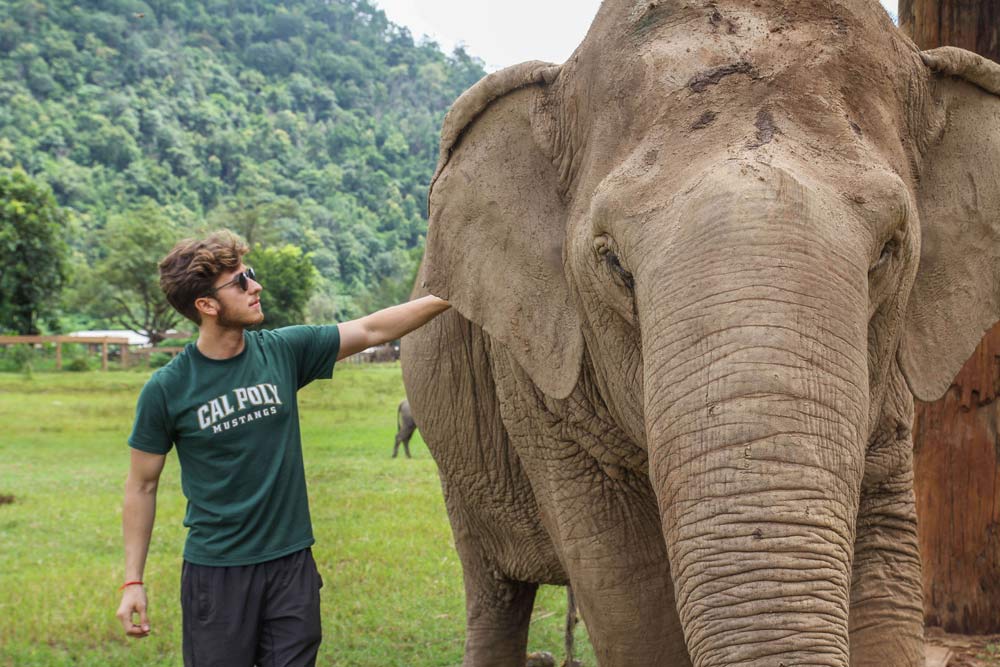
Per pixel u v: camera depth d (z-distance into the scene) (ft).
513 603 16.29
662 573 11.53
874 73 9.26
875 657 10.48
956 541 18.81
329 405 91.20
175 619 21.25
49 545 29.71
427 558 26.35
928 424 18.95
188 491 10.68
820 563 7.05
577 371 10.32
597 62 10.07
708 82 8.84
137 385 119.55
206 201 486.79
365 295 293.64
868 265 8.13
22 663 18.56
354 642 19.52
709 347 7.50
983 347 18.40
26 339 166.81
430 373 15.26
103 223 411.34
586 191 9.77
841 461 7.29
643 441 9.87
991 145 10.35
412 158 601.21
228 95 625.00
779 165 7.99
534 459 12.48
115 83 566.36
